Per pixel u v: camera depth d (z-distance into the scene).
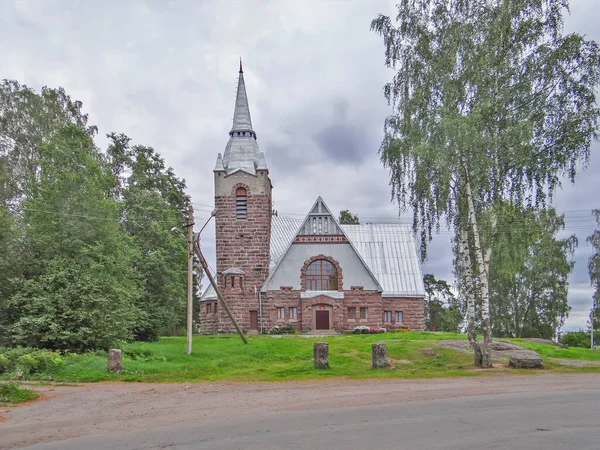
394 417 13.80
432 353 29.83
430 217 26.69
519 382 20.61
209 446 11.31
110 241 34.66
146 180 52.91
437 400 16.36
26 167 46.22
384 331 52.69
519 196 25.52
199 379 23.34
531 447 10.67
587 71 24.67
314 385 20.62
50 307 29.97
